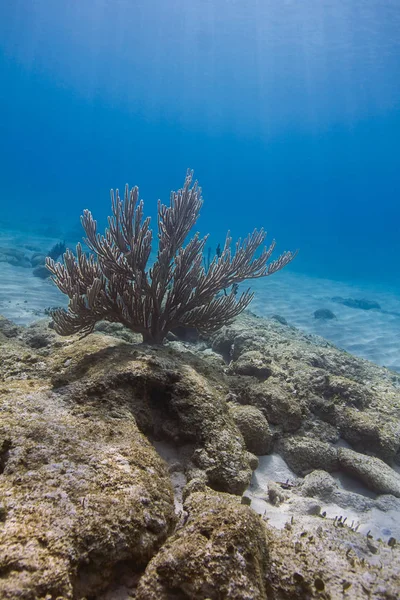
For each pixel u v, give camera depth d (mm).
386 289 31547
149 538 1844
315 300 18875
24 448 2160
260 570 1726
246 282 21875
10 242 20625
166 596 1595
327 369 5781
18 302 9977
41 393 2920
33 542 1563
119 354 3545
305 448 3477
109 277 4172
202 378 3463
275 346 6105
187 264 4406
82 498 1853
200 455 2738
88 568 1628
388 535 2594
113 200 4191
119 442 2412
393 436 3947
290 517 2557
